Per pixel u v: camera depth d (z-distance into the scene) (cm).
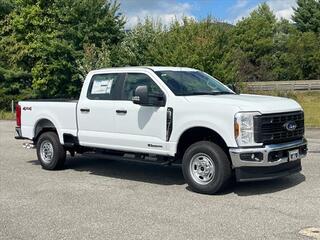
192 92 884
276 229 612
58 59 3678
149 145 881
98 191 852
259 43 8200
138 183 918
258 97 861
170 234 604
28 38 3766
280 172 802
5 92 3616
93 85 995
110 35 3866
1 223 666
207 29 3456
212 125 792
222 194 810
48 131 1091
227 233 602
